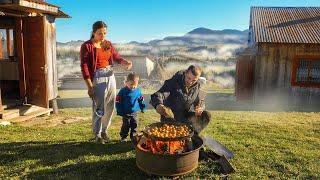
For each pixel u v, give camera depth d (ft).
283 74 59.36
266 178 18.34
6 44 43.16
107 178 18.03
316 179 18.40
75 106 52.24
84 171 18.83
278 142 25.66
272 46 59.06
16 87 43.80
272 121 36.40
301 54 58.08
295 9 73.56
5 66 40.78
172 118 21.76
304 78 58.70
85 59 21.56
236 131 29.45
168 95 20.86
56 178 17.74
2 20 39.24
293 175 18.90
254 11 73.10
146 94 70.13
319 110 52.13
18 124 32.37
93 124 23.30
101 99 22.35
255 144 24.62
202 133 28.19
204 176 18.37
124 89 23.89
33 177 17.97
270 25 64.69
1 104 33.71
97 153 21.53
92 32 21.90
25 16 36.45
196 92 21.40
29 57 37.17
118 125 32.89
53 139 25.11
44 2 36.52
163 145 17.94
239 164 20.07
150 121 35.45
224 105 56.75
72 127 30.55
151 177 18.17
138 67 107.45
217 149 20.51
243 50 73.46
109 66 22.81
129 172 18.81
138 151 18.19
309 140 26.78
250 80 61.82
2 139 25.03
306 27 62.85
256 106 56.24
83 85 87.10
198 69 20.24
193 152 17.72
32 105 37.60
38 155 21.07
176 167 17.42
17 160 20.20
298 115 43.68
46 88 37.27
